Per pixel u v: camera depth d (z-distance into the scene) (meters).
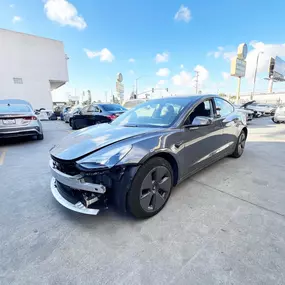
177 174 2.37
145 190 1.98
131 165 1.81
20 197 2.58
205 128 2.78
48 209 2.29
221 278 1.36
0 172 3.51
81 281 1.37
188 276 1.39
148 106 3.15
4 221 2.06
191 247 1.66
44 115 17.61
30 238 1.80
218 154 3.27
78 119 9.16
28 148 5.42
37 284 1.35
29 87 23.17
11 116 5.44
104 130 2.56
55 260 1.55
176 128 2.37
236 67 16.58
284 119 10.52
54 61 24.53
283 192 2.60
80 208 1.89
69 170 1.94
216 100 3.33
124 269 1.46
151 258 1.55
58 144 2.43
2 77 21.52
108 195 1.89
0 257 1.58
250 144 5.54
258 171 3.36
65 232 1.88
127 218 2.07
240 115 4.04
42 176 3.31
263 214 2.10
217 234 1.80
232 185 2.82
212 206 2.27
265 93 35.16
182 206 2.28
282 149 4.91
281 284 1.31
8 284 1.35
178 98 3.06
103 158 1.79
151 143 2.01
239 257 1.54
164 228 1.91
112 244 1.71
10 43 21.50
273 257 1.53
